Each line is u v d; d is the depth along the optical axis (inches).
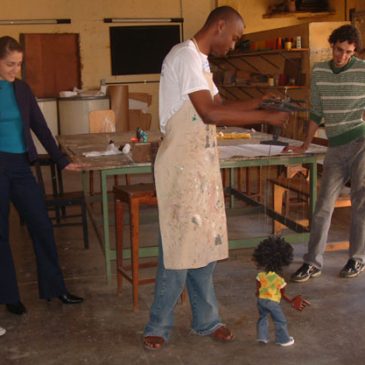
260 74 334.3
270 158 152.6
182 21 394.3
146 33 390.0
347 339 120.0
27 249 189.5
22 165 131.4
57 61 377.7
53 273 139.6
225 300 141.3
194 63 103.3
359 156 145.3
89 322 132.0
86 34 380.2
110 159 155.4
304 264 154.1
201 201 110.0
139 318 133.3
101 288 152.8
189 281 120.4
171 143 107.3
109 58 386.6
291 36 305.3
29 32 370.3
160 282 114.8
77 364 113.3
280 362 111.8
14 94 129.1
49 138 138.6
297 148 154.9
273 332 123.6
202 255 112.0
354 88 140.8
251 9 399.2
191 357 114.6
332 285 148.6
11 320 134.2
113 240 193.9
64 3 373.4
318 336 121.6
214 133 110.5
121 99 362.9
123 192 134.6
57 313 137.3
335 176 148.8
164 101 107.5
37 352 118.6
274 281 114.3
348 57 140.3
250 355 114.7
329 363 111.0
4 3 364.2
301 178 193.0
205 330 121.8
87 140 200.1
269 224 206.8
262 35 338.0
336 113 144.3
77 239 198.7
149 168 148.6
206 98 102.7
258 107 103.8
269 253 113.6
